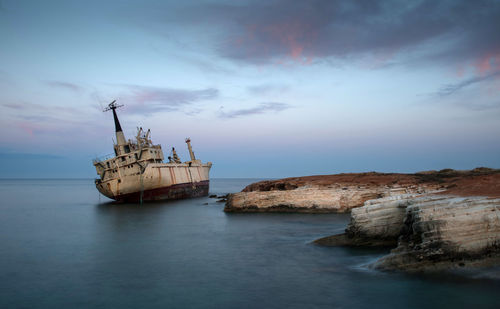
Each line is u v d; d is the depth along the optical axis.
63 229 46.50
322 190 54.28
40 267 26.34
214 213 60.72
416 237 21.81
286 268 24.03
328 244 29.47
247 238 36.09
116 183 81.12
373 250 26.45
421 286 18.56
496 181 28.20
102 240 37.66
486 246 19.94
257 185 68.31
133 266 26.23
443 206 21.09
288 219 48.16
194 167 104.12
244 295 19.44
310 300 18.27
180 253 30.25
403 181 54.59
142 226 47.78
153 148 85.75
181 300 19.02
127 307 18.25
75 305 18.69
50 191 185.75
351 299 17.95
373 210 27.83
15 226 49.97
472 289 17.67
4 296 20.11
